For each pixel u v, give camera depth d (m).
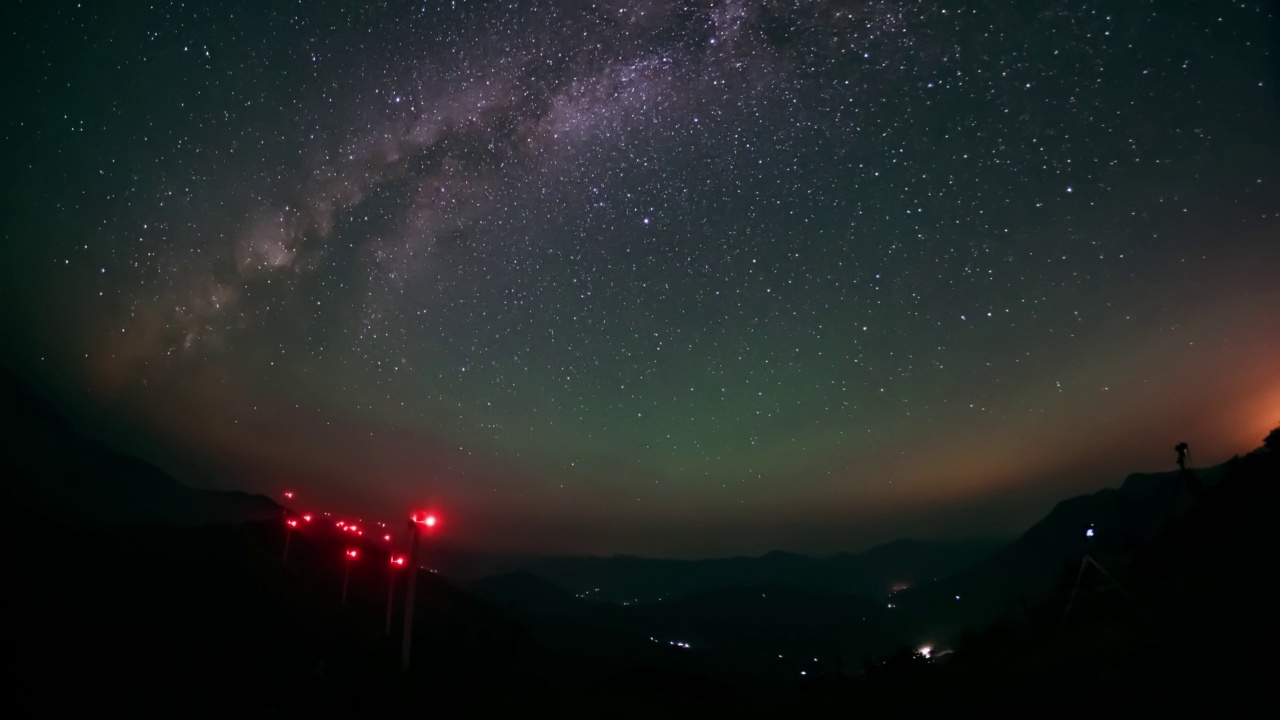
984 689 10.51
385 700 19.06
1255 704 6.43
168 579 26.09
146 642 17.61
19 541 22.62
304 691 17.81
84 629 16.95
